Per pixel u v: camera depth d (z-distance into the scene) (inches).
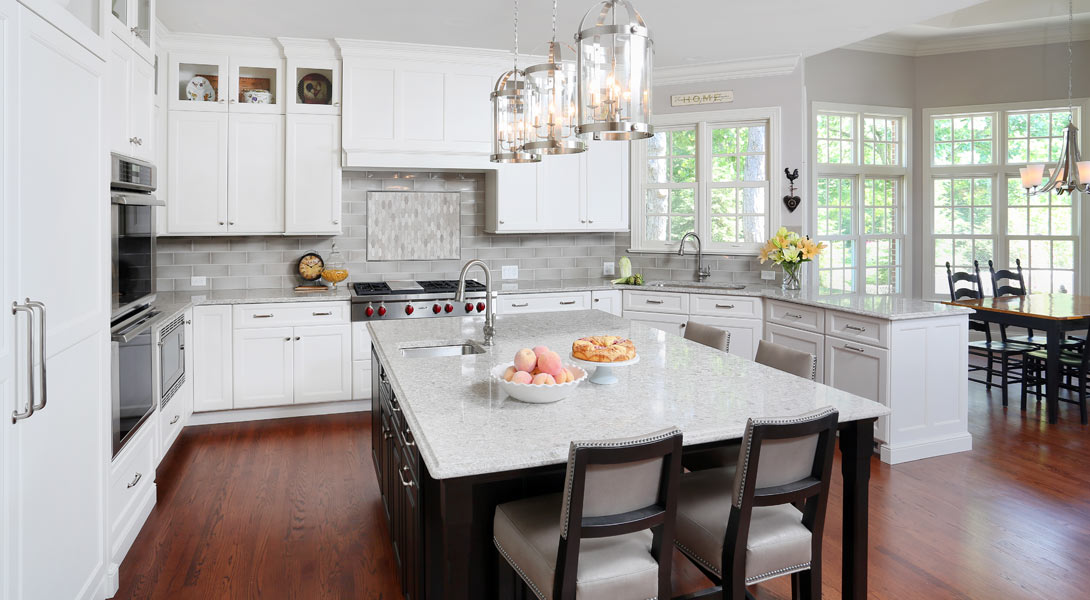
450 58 201.6
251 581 104.0
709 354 116.1
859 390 162.2
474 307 202.8
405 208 220.1
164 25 175.3
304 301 188.9
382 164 198.8
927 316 154.4
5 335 68.6
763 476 73.2
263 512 129.1
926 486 141.3
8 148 69.1
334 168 197.5
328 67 195.3
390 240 219.1
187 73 190.5
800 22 175.9
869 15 171.0
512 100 103.7
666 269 237.5
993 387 230.1
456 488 66.9
